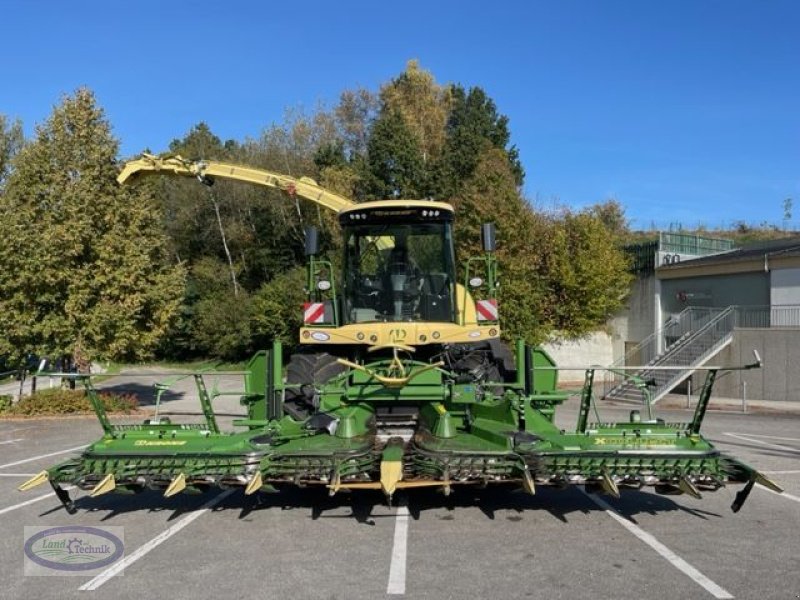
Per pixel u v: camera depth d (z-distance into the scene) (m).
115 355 19.50
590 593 5.32
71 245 18.64
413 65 55.53
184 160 13.50
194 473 6.80
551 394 8.38
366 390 8.04
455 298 9.64
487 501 8.23
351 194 40.06
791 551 6.38
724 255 31.27
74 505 8.02
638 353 32.59
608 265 32.06
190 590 5.48
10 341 18.78
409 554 6.29
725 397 25.45
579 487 8.97
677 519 7.49
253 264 46.44
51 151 19.20
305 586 5.53
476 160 41.69
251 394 8.45
